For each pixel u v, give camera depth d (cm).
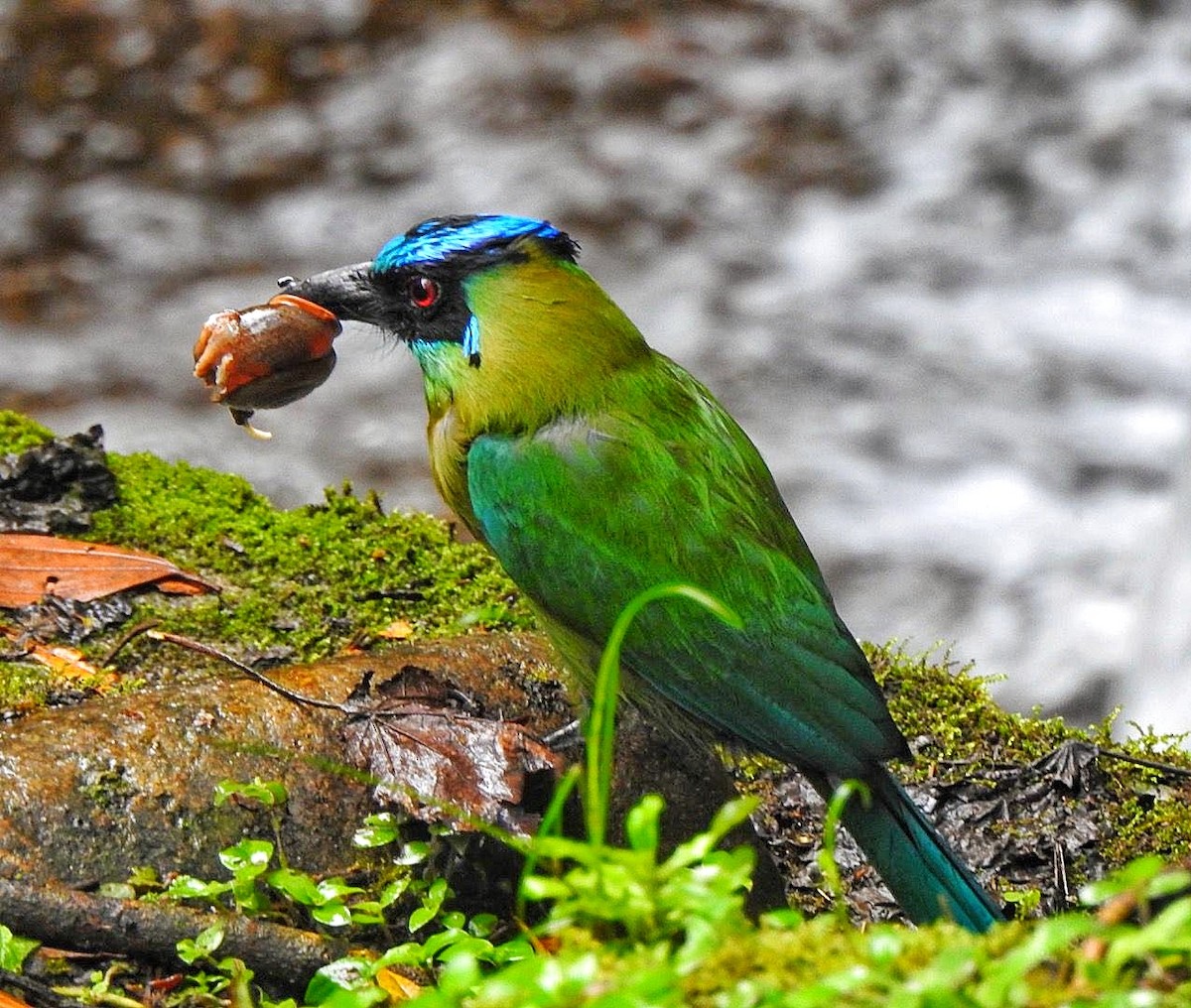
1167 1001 464
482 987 511
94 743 758
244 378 902
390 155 2669
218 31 2875
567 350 898
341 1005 533
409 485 2109
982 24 3030
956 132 2783
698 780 895
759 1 3048
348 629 1002
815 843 934
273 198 2584
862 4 3042
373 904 741
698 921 502
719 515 878
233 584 1023
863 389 2317
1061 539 2080
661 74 2856
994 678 1039
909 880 814
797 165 2708
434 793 766
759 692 864
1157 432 2223
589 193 2623
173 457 2111
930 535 2095
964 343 2381
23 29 2858
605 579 877
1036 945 466
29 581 975
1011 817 936
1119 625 1944
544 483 884
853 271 2514
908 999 457
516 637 948
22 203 2552
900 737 856
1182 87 2880
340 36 2883
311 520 1096
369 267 925
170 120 2714
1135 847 916
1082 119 2814
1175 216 2614
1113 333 2408
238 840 757
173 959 707
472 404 908
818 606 873
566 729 882
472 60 2859
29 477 1053
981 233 2597
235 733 787
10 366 2253
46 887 692
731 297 2461
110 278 2417
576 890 531
